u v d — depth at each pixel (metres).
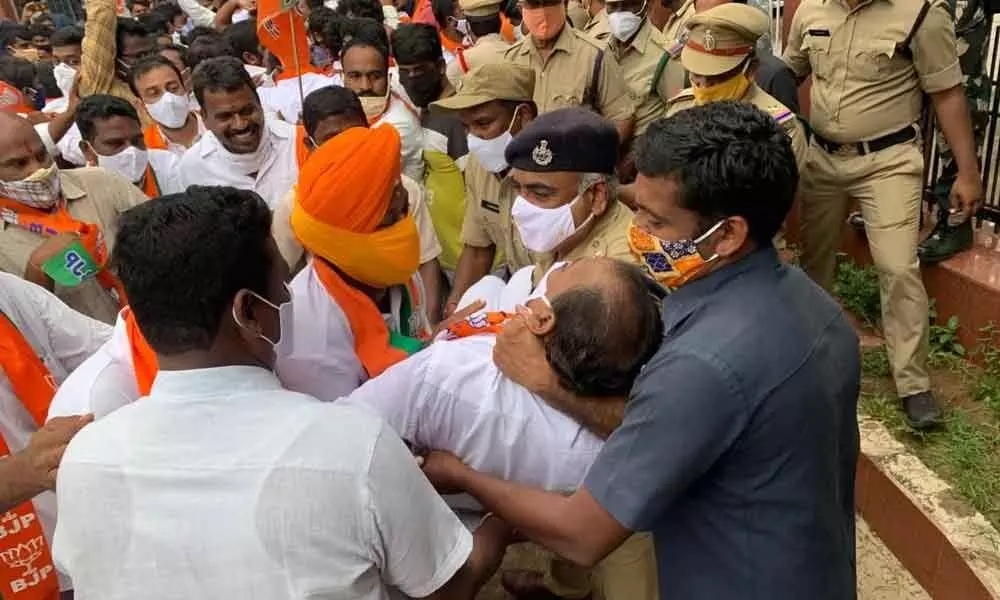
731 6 3.34
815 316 1.57
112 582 1.26
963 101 3.53
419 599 1.44
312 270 1.96
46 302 2.26
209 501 1.22
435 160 3.85
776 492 1.51
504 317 2.05
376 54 3.92
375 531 1.27
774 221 1.49
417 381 1.77
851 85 3.65
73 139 4.55
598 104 4.31
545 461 1.75
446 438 1.79
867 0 3.55
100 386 1.72
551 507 1.60
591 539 1.54
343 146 1.84
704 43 3.31
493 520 1.79
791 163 1.46
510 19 7.40
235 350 1.33
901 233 3.57
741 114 1.46
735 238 1.49
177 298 1.25
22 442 2.15
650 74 4.23
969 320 3.84
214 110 3.35
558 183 2.30
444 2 6.45
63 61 6.38
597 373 1.65
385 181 1.85
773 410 1.46
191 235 1.25
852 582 1.72
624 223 2.40
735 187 1.42
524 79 2.90
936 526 2.87
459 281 3.42
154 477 1.24
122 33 5.35
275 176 3.53
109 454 1.26
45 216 2.77
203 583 1.23
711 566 1.61
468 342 1.89
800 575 1.56
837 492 1.62
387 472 1.28
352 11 6.58
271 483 1.22
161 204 1.30
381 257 1.91
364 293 2.01
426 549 1.38
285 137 3.59
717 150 1.42
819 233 4.12
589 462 1.75
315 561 1.22
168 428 1.27
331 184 1.82
